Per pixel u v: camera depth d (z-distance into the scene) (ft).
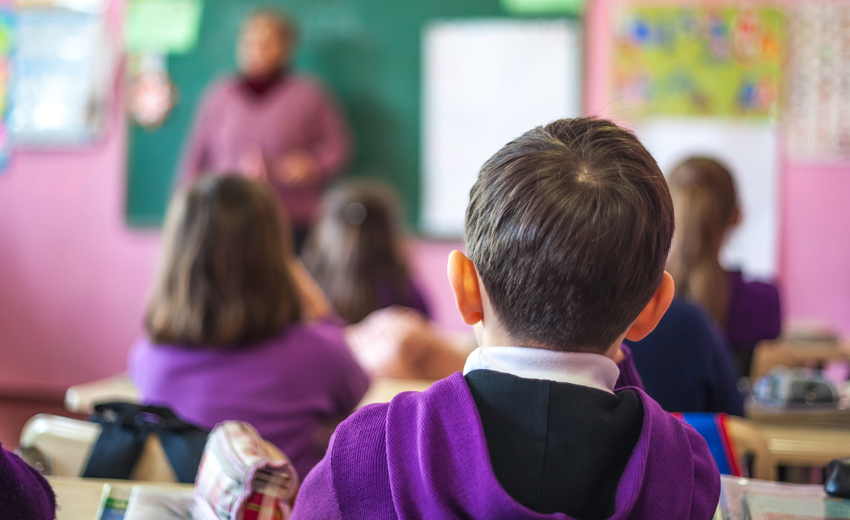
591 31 12.89
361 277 7.84
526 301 1.98
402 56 13.51
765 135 12.55
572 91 12.94
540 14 12.98
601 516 1.87
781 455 4.39
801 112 12.47
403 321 6.56
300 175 13.00
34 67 14.67
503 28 13.12
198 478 2.79
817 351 7.48
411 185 13.58
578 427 1.88
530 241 1.94
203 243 4.42
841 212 12.49
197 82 14.14
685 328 4.33
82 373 14.74
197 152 13.69
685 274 5.64
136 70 14.34
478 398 1.95
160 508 2.77
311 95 13.37
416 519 1.89
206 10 14.06
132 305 14.60
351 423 2.09
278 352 4.43
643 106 12.77
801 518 2.47
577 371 1.97
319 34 13.74
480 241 2.05
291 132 13.25
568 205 1.93
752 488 2.64
